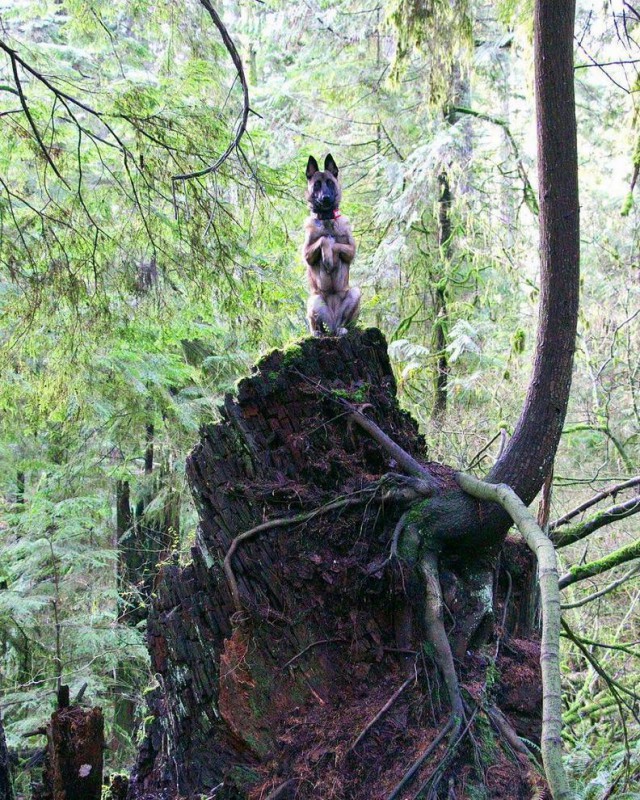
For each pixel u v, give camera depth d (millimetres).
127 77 6188
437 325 11359
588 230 12180
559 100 4109
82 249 5828
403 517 4207
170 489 9969
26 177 6445
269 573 4055
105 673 9633
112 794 4371
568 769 6086
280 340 6609
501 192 11203
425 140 10680
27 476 11656
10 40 5816
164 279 6172
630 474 8016
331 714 3840
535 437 4262
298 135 11102
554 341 4250
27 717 8578
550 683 3211
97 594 9383
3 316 5980
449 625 4121
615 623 8688
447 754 3559
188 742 4102
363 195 12047
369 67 10945
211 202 5707
